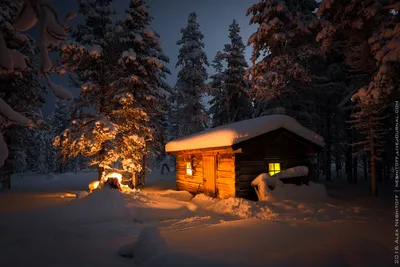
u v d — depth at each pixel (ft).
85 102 62.03
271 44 69.36
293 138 47.26
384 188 61.31
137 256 17.06
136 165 63.16
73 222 29.25
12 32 58.90
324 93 75.36
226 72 100.37
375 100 37.68
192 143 53.42
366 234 21.27
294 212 35.63
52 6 6.86
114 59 65.10
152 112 69.51
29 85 67.92
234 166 43.42
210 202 44.16
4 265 17.39
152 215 33.45
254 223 21.27
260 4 70.18
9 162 67.77
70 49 54.54
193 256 14.69
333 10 49.96
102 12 63.98
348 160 74.23
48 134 147.54
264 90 65.67
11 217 30.94
